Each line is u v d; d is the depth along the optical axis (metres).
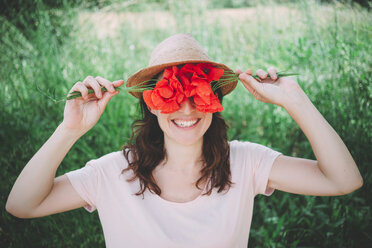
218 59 3.74
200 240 1.50
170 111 1.45
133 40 4.34
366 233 2.36
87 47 3.72
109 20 4.27
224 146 1.67
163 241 1.50
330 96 2.79
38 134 2.99
